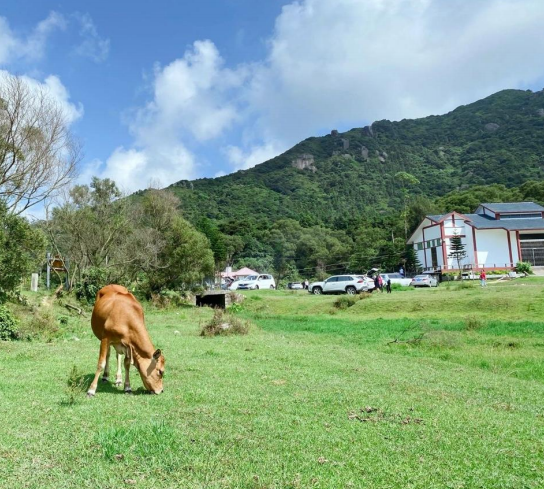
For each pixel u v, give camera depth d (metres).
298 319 29.33
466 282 47.03
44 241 22.00
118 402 7.16
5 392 7.84
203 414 6.48
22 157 23.25
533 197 93.25
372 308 31.38
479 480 4.39
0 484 4.23
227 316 19.81
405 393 8.23
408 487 4.22
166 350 13.24
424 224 66.06
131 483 4.25
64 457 4.87
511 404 7.77
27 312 20.31
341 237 98.25
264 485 4.20
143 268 39.19
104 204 36.19
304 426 5.96
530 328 19.98
